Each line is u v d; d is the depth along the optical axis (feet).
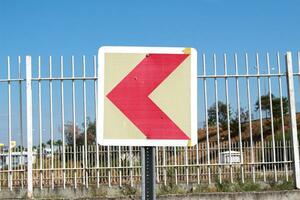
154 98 10.37
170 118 10.36
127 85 10.37
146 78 10.41
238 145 35.81
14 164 34.27
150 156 10.40
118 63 10.40
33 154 34.37
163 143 10.29
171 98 10.40
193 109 10.42
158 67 10.44
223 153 35.42
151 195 10.28
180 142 10.32
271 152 35.50
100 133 10.26
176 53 10.50
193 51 10.53
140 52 10.43
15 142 35.88
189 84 10.46
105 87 10.35
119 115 10.29
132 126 10.28
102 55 10.40
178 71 10.46
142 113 10.32
